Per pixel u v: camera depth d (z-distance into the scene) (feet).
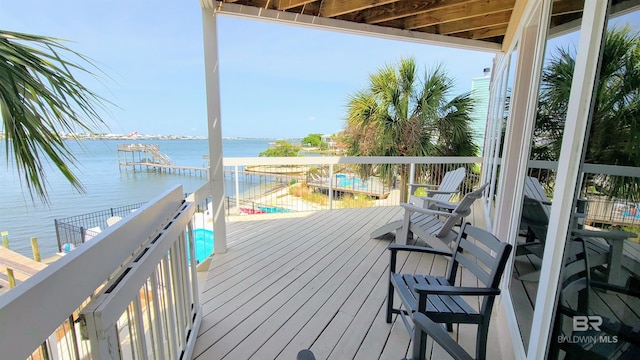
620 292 2.64
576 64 3.41
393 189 24.23
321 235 11.94
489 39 13.53
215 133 9.59
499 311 6.56
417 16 11.72
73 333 2.70
